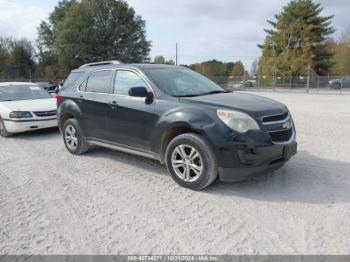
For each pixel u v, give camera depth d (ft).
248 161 14.06
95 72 20.83
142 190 15.66
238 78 137.39
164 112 16.03
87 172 18.58
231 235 11.40
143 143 17.30
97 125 19.97
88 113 20.45
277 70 163.32
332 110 46.57
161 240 11.19
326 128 30.37
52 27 212.84
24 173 18.69
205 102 15.30
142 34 198.90
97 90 20.15
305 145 23.50
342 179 16.34
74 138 22.22
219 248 10.63
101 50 183.42
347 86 112.68
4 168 19.76
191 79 19.10
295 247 10.55
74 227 12.24
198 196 14.75
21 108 29.50
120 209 13.65
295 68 158.92
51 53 208.85
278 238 11.11
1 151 24.34
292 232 11.47
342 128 30.25
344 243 10.70
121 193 15.37
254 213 12.98
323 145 23.40
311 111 45.32
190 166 15.31
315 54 164.96
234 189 15.40
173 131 16.12
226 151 14.07
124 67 18.92
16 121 28.84
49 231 12.00
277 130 14.70
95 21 184.96
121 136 18.48
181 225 12.17
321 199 14.08
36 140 28.27
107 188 16.05
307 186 15.53
